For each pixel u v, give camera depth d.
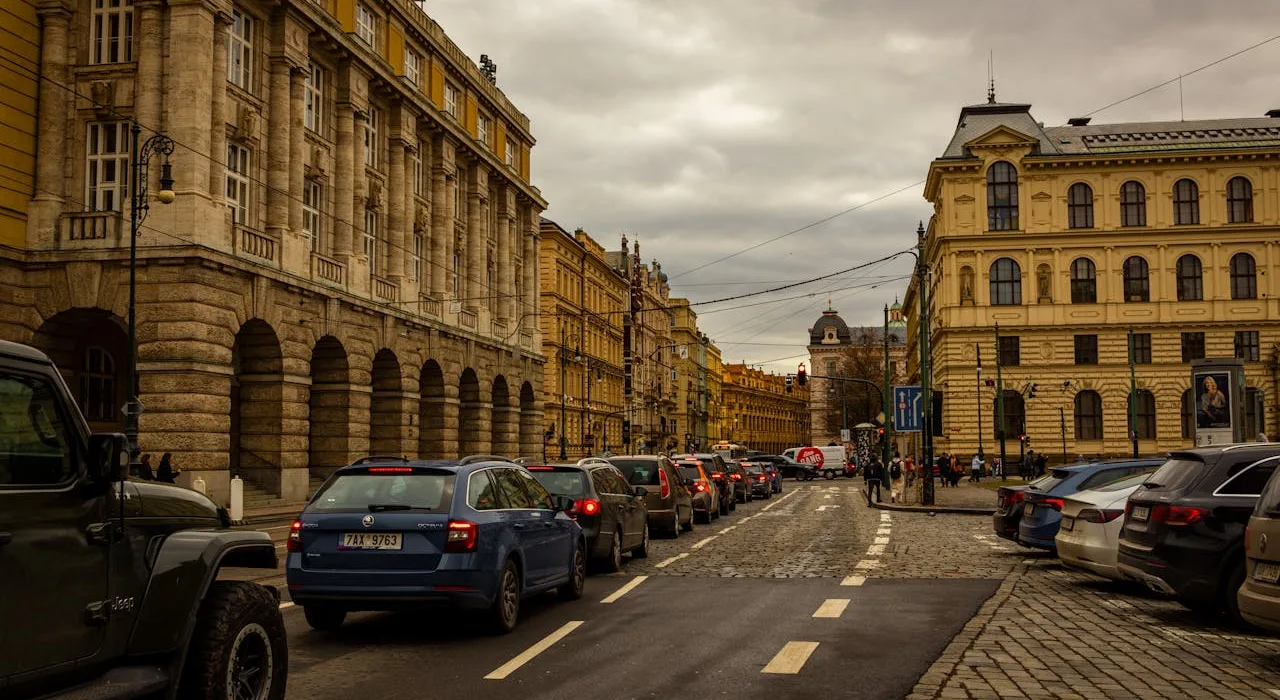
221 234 31.08
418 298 46.28
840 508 38.72
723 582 15.16
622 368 99.19
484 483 11.09
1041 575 15.73
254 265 32.22
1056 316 68.75
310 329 35.81
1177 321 67.94
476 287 54.47
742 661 9.21
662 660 9.28
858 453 110.19
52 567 5.34
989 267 69.81
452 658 9.43
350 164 40.44
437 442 48.66
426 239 49.38
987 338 69.19
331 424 38.72
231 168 33.62
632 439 101.06
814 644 9.98
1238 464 10.95
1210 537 10.69
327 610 10.87
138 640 5.98
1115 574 13.30
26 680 5.18
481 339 53.38
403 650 9.84
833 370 182.25
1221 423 35.22
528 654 9.59
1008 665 8.81
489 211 58.75
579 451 81.88
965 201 70.31
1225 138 72.12
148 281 29.80
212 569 6.41
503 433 58.22
